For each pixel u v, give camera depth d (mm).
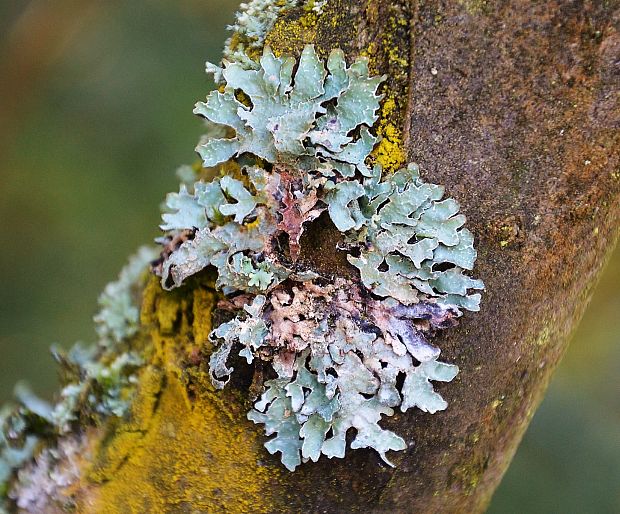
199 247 264
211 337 266
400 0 259
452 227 258
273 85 259
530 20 254
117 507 277
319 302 260
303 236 261
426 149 259
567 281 266
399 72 259
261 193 260
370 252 259
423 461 267
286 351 261
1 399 501
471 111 258
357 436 261
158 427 275
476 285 259
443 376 260
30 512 283
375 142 259
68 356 299
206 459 271
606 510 430
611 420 482
